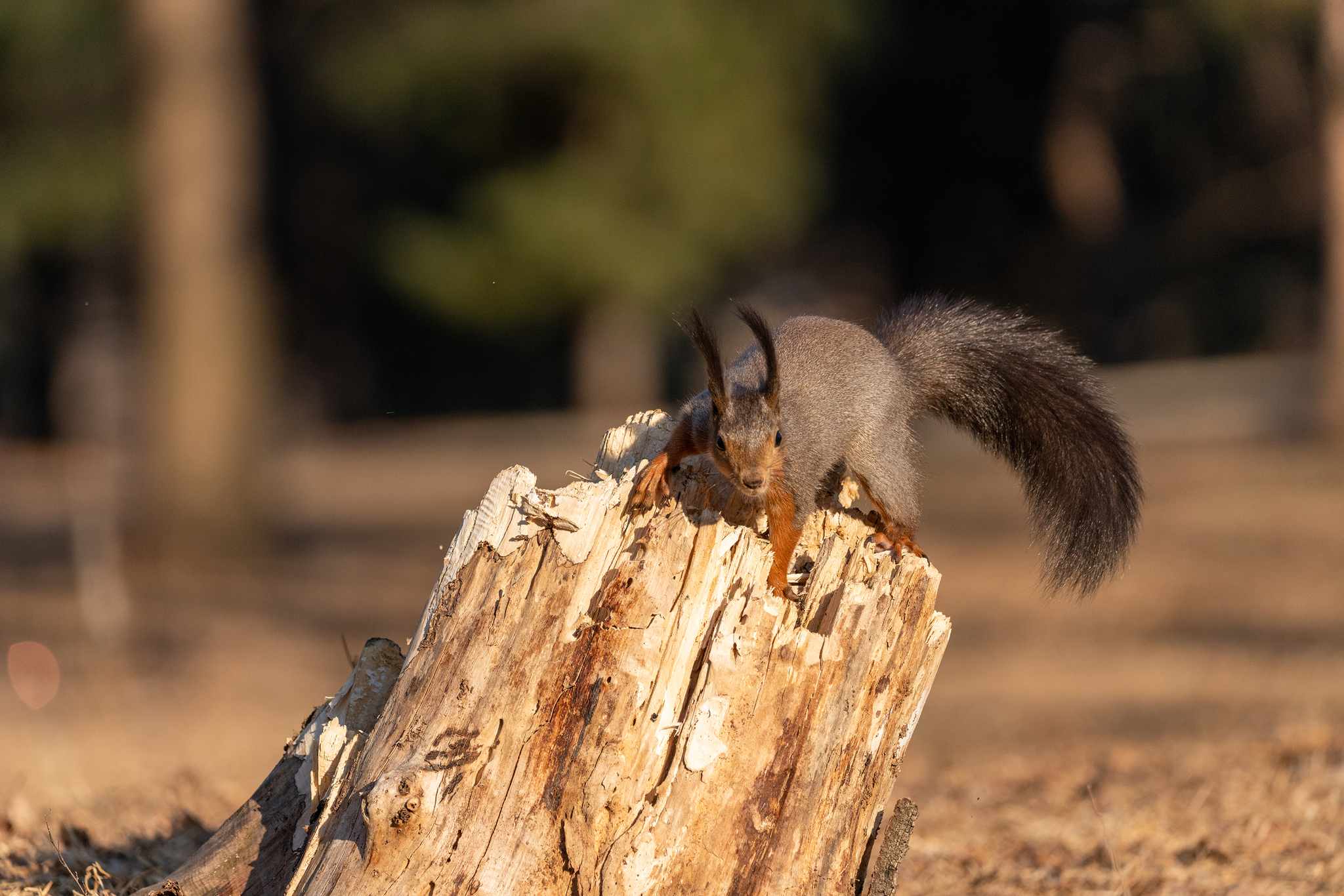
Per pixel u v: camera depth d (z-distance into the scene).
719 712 4.22
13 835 6.23
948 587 18.45
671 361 41.66
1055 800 8.16
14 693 12.29
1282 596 16.69
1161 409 32.12
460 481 29.22
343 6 29.28
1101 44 39.09
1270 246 40.47
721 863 4.17
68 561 20.92
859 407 5.87
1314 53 28.81
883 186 43.44
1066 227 40.47
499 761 4.17
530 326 33.34
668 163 29.05
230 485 20.08
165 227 19.61
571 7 27.44
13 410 42.59
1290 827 6.94
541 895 4.08
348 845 4.17
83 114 24.97
